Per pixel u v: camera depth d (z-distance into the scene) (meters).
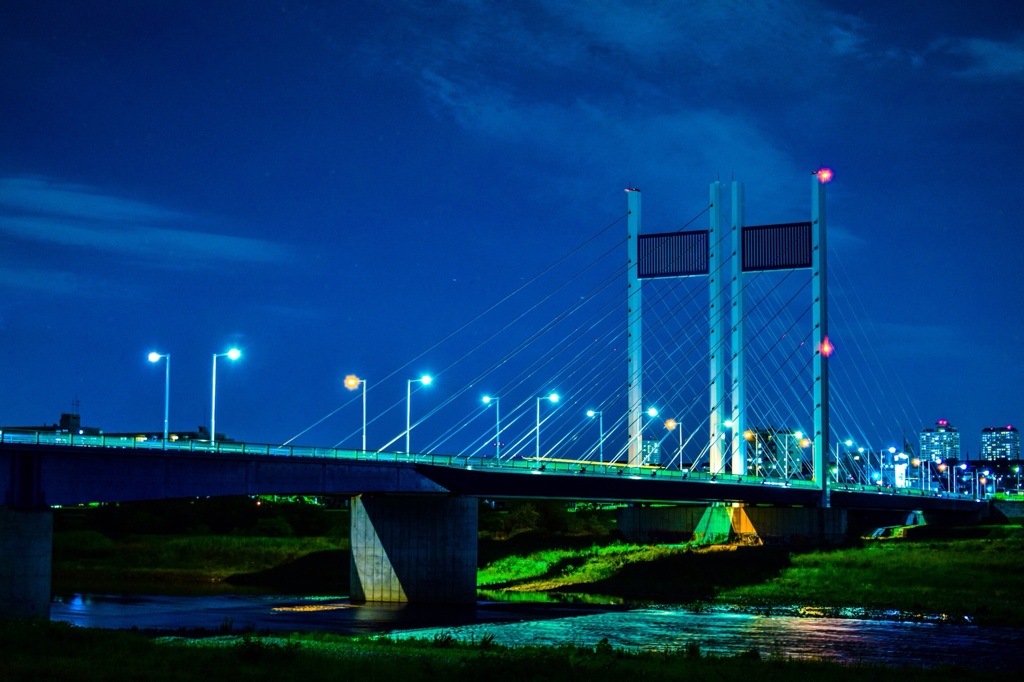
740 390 134.88
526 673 45.75
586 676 45.97
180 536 132.00
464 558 92.06
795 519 135.25
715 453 132.12
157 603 90.12
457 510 92.50
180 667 45.22
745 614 84.69
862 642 69.88
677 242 135.62
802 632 74.12
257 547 123.50
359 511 94.88
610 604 91.62
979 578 100.31
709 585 103.19
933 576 101.62
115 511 145.25
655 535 140.25
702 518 138.62
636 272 136.75
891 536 154.38
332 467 80.62
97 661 45.75
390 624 76.62
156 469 68.31
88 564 119.12
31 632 52.81
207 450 71.75
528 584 109.62
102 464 65.44
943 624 79.75
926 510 189.62
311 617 80.88
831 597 95.31
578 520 150.88
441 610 86.56
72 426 130.62
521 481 95.50
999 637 72.94
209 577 115.00
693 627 76.00
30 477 62.25
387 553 93.44
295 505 152.38
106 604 88.94
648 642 68.12
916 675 52.59
